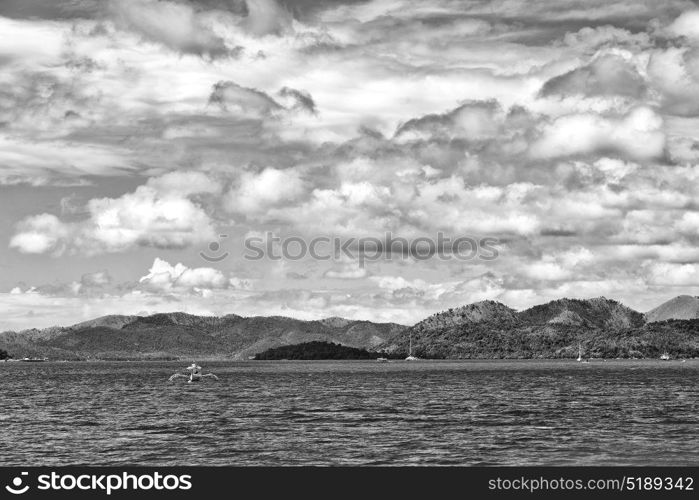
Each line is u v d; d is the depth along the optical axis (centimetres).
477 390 17425
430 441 8169
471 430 9075
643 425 9494
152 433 8950
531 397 14762
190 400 14388
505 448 7681
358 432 8938
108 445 8025
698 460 6981
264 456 7350
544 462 6931
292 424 9806
